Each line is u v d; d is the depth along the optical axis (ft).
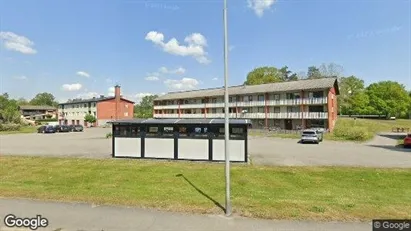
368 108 234.38
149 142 51.55
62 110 280.31
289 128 156.97
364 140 97.55
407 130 148.25
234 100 182.91
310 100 143.84
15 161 49.01
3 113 188.24
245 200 25.76
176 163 46.70
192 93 214.48
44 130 145.48
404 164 46.19
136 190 29.81
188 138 49.93
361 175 38.09
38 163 47.09
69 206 23.93
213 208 23.26
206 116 198.39
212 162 47.73
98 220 20.85
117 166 44.19
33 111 337.93
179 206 23.76
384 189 31.37
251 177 36.91
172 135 50.62
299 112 148.87
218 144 48.60
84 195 27.37
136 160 49.78
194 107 206.28
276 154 59.67
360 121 181.47
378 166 44.19
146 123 51.67
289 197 27.27
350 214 21.80
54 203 24.76
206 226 19.62
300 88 145.18
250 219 20.81
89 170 41.42
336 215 21.57
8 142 89.76
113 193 28.30
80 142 87.92
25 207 23.75
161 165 44.91
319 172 39.86
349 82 244.42
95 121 233.14
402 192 29.96
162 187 31.45
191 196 27.25
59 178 36.58
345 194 28.81
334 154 59.62
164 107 226.79
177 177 36.76
